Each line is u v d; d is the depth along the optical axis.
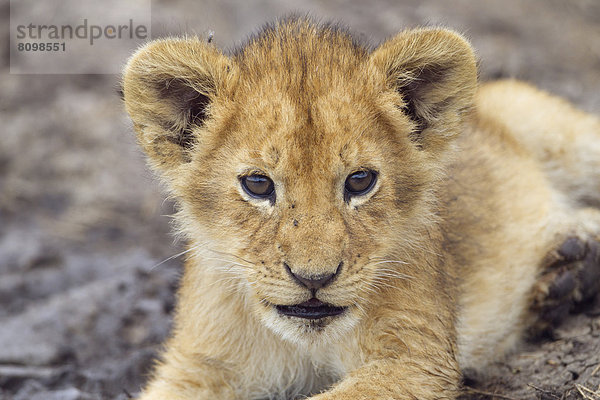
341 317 7.32
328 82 7.36
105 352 11.77
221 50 8.17
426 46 7.65
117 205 16.28
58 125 18.25
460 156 9.76
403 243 7.82
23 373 11.16
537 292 9.80
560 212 10.84
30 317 12.52
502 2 21.06
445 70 7.83
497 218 10.08
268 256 7.11
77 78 19.48
